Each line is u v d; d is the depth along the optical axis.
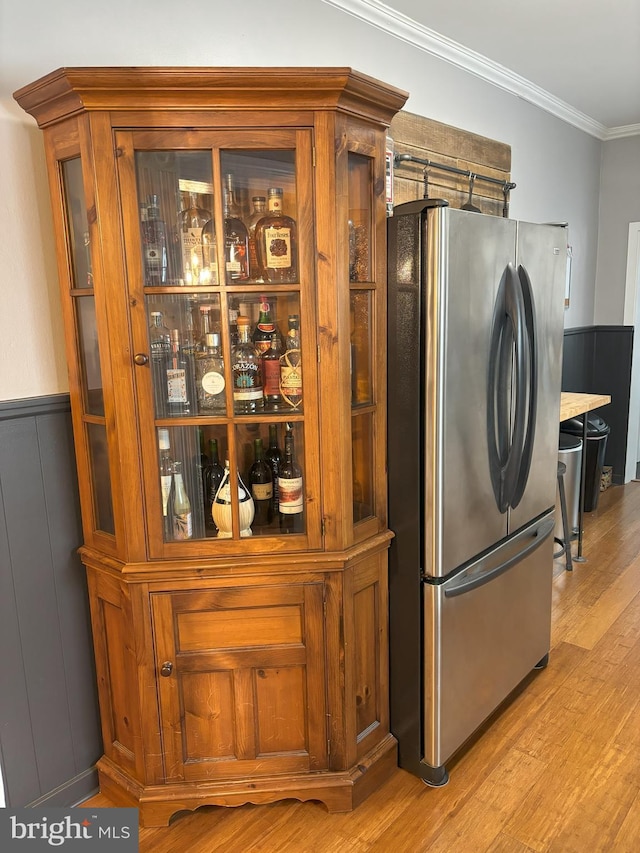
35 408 1.73
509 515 2.15
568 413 3.32
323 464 1.69
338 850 1.74
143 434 1.63
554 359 2.32
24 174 1.68
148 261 1.58
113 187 1.51
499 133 3.39
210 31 1.98
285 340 1.67
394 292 1.80
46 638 1.83
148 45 1.85
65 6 1.68
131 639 1.73
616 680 2.48
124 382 1.59
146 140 1.51
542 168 3.86
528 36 2.85
